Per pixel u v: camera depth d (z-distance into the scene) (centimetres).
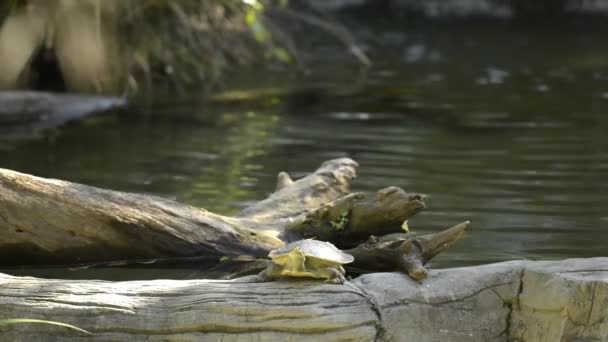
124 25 1577
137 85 1569
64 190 749
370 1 2920
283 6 1942
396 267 655
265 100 1491
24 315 554
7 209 732
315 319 544
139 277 720
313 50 2039
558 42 2222
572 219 849
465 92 1573
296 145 1181
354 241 793
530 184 981
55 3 1448
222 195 938
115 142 1195
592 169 1052
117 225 749
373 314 554
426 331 562
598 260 585
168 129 1278
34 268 748
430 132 1261
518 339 574
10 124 1312
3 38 1438
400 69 1820
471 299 575
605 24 2588
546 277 568
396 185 978
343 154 1130
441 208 888
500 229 817
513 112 1405
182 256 761
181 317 549
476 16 2778
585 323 550
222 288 563
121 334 548
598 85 1647
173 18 1694
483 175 1024
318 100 1494
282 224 802
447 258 738
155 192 949
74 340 548
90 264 754
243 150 1152
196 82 1620
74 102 1405
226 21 1833
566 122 1330
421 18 2691
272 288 562
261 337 543
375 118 1358
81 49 1467
